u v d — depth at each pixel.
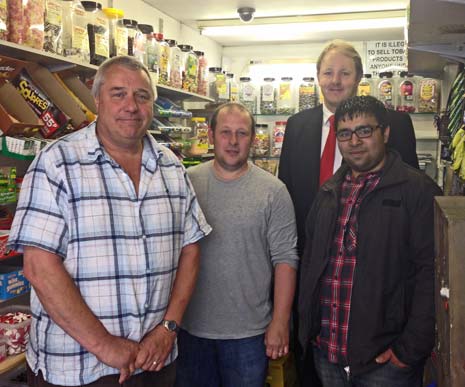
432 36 1.69
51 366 1.42
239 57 4.39
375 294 1.62
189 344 1.97
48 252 1.36
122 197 1.46
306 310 1.78
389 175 1.66
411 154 2.18
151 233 1.50
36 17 1.89
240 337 1.91
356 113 1.65
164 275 1.54
